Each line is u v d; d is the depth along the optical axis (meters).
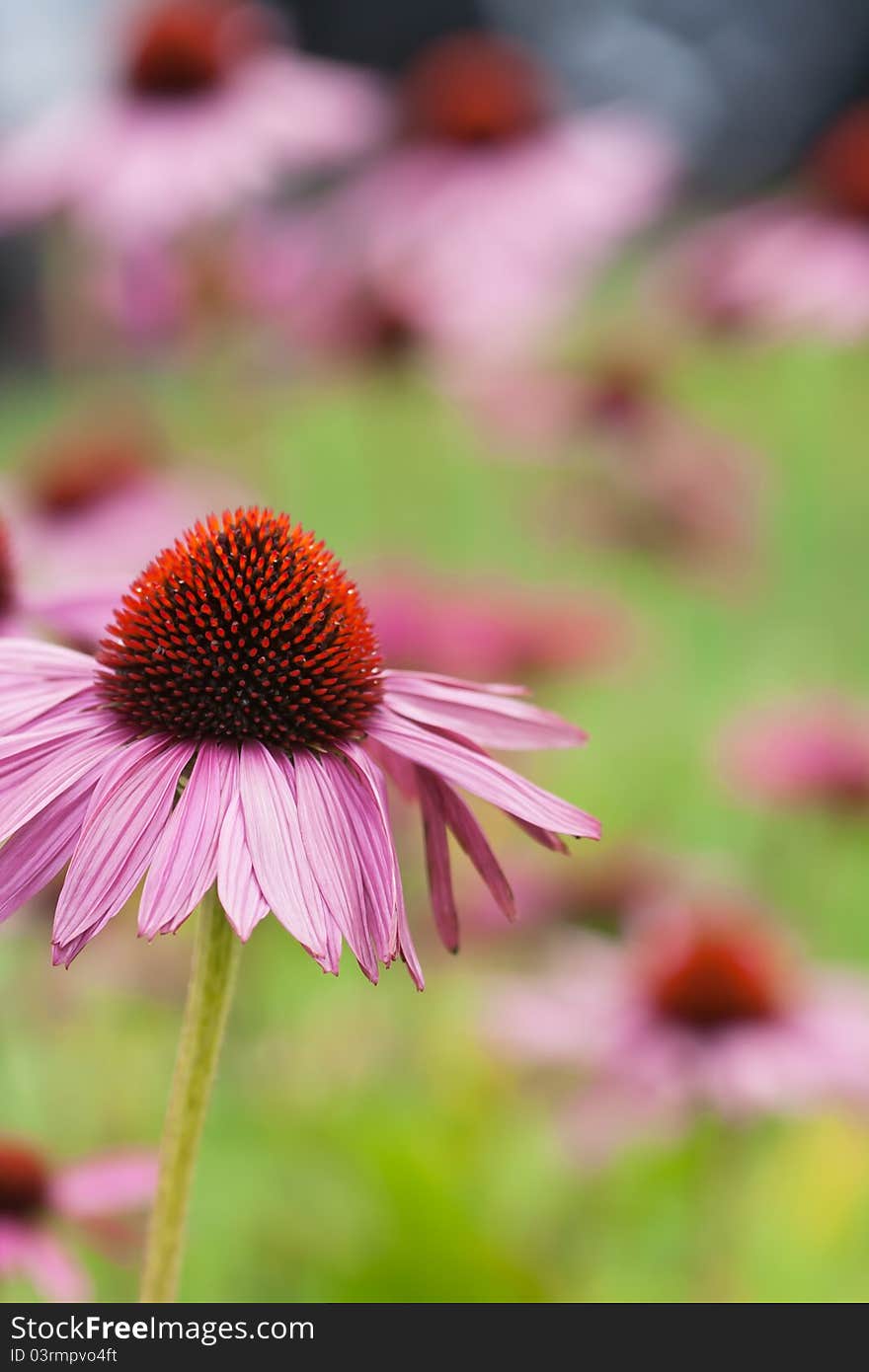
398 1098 0.97
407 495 1.72
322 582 0.67
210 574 0.66
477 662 1.12
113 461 1.19
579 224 1.30
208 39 1.25
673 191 1.58
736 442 1.76
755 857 1.29
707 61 4.42
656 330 1.74
